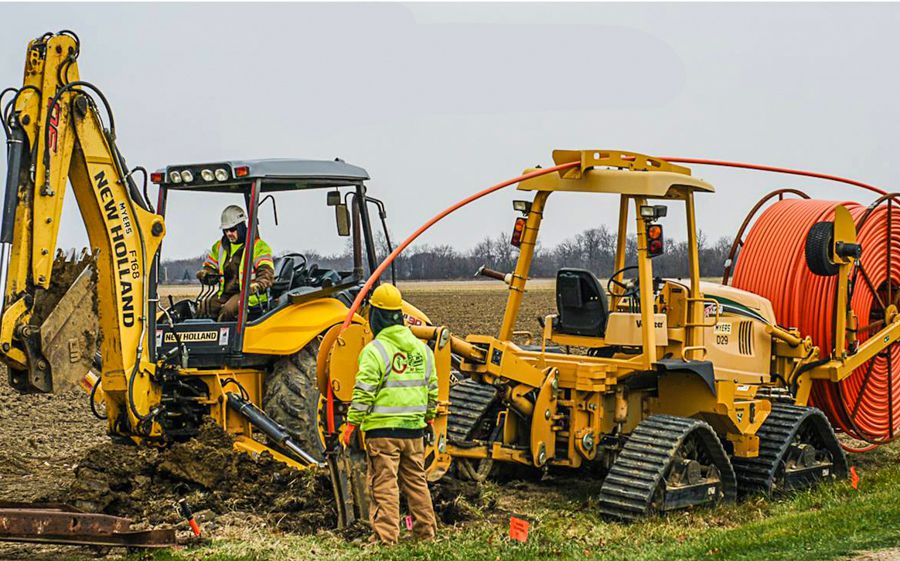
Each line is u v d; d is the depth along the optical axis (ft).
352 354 24.00
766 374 32.63
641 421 29.53
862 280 35.35
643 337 27.50
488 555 22.17
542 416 27.73
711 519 26.71
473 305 142.92
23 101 24.86
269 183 30.55
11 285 24.04
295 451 28.19
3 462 32.40
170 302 32.30
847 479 32.32
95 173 27.27
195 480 26.78
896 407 38.24
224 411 29.12
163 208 30.96
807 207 36.06
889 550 21.43
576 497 29.73
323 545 22.86
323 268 32.71
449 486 27.12
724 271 37.42
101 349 28.30
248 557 21.90
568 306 29.30
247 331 29.45
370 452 23.15
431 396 23.81
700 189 28.96
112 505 25.79
